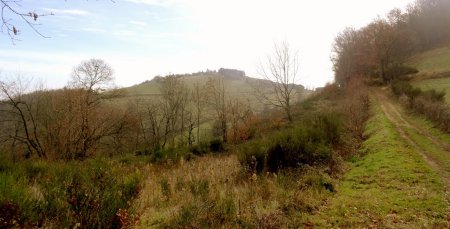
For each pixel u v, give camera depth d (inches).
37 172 449.4
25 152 1176.8
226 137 1519.4
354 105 1268.5
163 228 294.2
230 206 326.3
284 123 1471.5
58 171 401.4
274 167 564.4
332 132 764.6
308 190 412.2
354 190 439.8
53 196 260.1
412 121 1029.2
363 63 2479.1
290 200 364.8
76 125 1104.2
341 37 2763.3
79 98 1199.6
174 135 1886.1
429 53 2610.7
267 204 347.9
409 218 320.2
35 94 1249.4
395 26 2608.3
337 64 2758.4
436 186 423.2
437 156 606.2
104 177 284.2
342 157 657.6
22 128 1233.4
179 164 749.9
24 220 221.0
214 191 403.5
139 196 357.1
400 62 2343.8
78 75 1327.5
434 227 296.0
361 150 737.0
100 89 1385.3
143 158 905.5
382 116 1134.4
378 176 494.9
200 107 1804.9
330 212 346.3
